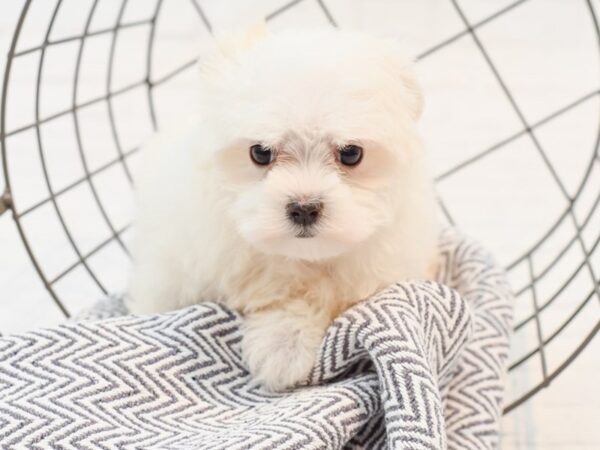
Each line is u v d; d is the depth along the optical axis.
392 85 0.33
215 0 0.76
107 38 0.74
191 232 0.36
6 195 0.40
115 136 0.50
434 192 0.44
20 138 0.68
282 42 0.33
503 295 0.42
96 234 0.60
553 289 0.54
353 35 0.34
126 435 0.31
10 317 0.52
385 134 0.32
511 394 0.45
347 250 0.34
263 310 0.37
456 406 0.37
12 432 0.30
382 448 0.33
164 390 0.34
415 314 0.34
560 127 0.70
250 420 0.32
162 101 0.71
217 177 0.33
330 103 0.30
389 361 0.31
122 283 0.55
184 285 0.38
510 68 0.75
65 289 0.55
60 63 0.73
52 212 0.61
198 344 0.35
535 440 0.43
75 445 0.30
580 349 0.38
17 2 0.75
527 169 0.67
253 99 0.31
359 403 0.32
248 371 0.36
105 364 0.33
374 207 0.33
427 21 0.77
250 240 0.32
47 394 0.32
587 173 0.46
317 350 0.35
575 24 0.79
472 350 0.39
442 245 0.47
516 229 0.61
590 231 0.60
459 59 0.75
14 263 0.57
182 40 0.75
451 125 0.70
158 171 0.39
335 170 0.32
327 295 0.36
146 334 0.35
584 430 0.43
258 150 0.32
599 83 0.73
